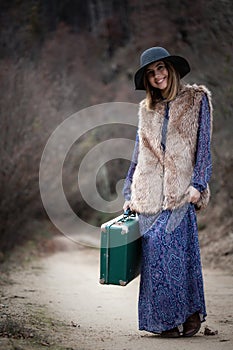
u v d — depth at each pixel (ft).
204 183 20.56
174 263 20.61
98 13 85.56
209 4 48.24
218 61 49.83
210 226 53.21
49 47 74.79
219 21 47.14
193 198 20.48
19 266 46.62
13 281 37.60
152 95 21.77
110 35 82.38
